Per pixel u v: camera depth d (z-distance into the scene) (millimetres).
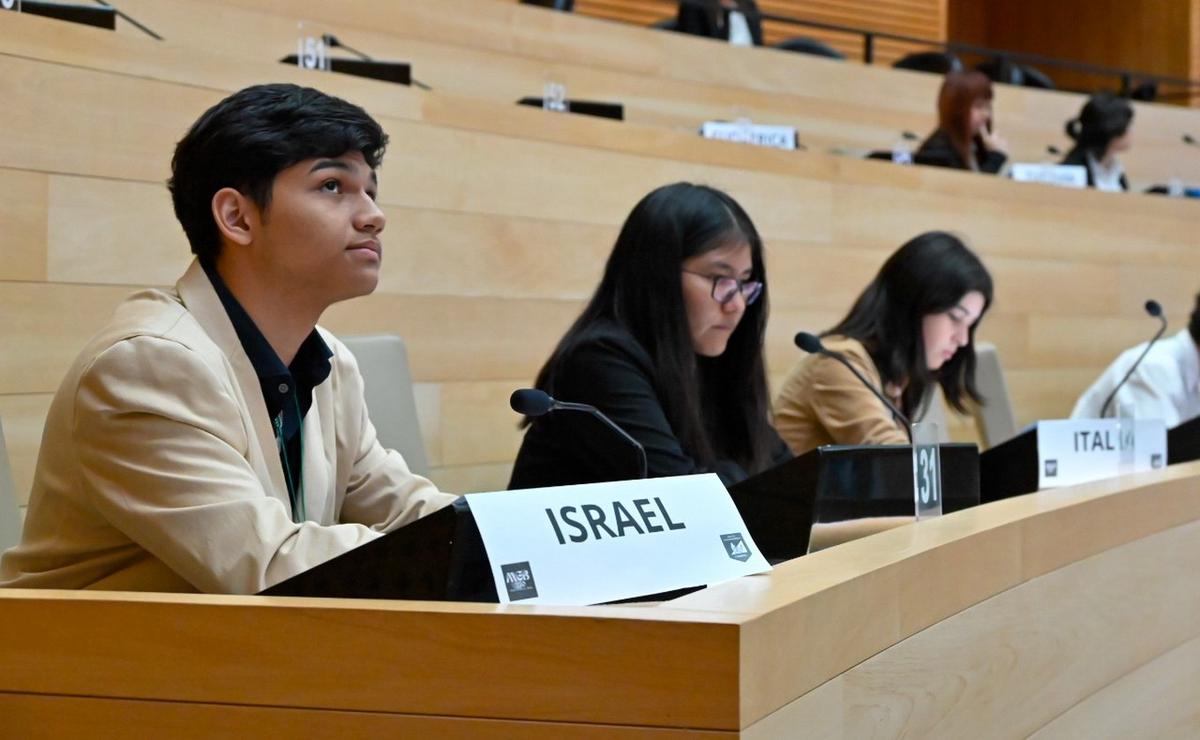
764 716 1115
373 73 3738
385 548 1275
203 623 1183
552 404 1789
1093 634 2072
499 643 1116
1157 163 7406
